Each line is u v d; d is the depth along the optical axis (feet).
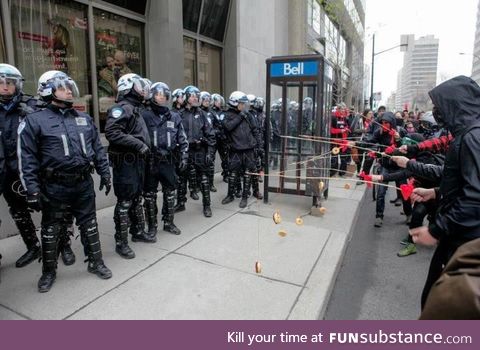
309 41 55.36
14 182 11.66
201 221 17.61
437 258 7.25
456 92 6.79
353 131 30.12
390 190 28.68
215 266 12.69
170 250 13.96
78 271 12.03
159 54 24.66
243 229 16.56
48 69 18.57
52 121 10.19
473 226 6.23
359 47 72.54
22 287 10.94
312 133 20.98
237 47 34.17
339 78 46.03
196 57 30.83
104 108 21.89
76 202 11.08
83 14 20.20
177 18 25.04
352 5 68.69
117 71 22.80
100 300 10.30
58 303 10.09
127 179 12.62
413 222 14.97
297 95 21.95
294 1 49.88
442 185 7.13
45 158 10.12
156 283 11.37
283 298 10.71
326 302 11.11
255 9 37.32
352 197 23.99
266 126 20.63
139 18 24.06
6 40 16.47
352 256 15.19
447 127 7.09
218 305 10.23
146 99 13.55
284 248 14.56
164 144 14.56
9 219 15.05
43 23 18.17
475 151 6.33
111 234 15.47
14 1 16.84
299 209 20.34
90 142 11.09
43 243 10.68
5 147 11.44
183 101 18.54
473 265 3.60
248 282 11.61
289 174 21.67
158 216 18.10
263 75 40.27
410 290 12.30
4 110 11.42
